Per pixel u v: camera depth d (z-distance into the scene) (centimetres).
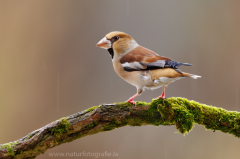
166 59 671
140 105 614
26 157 579
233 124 579
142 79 682
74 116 589
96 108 594
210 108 598
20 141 566
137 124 627
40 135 569
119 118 604
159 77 657
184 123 573
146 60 684
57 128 576
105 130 619
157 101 617
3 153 551
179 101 604
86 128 592
